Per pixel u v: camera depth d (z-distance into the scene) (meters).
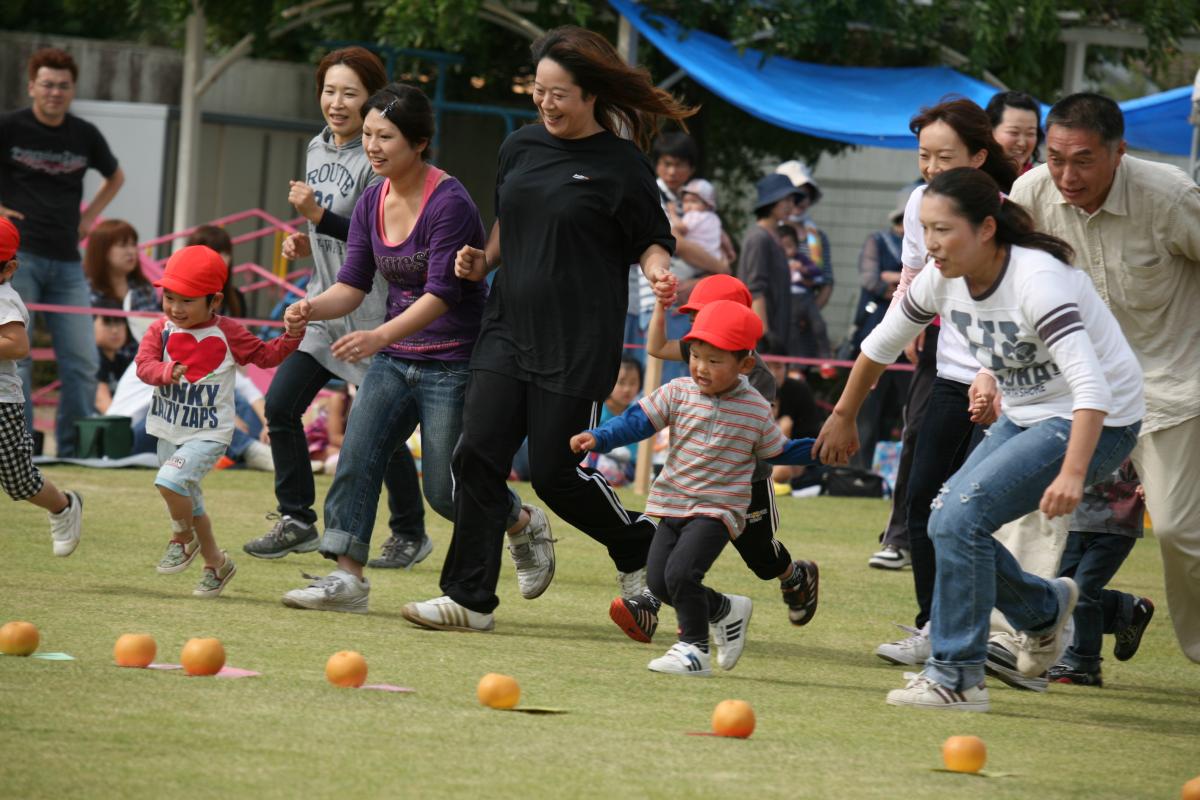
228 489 30.98
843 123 40.66
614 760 11.62
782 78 44.84
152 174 56.12
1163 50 49.19
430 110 18.47
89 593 18.56
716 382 16.39
